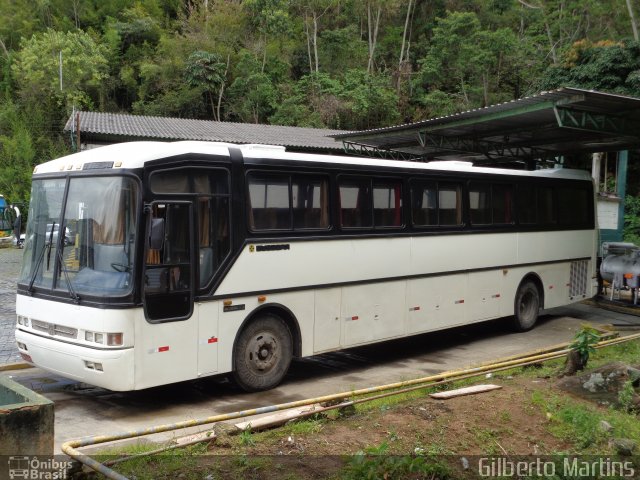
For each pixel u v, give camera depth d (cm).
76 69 3881
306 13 4319
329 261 862
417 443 538
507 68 3997
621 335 1193
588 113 1170
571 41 3716
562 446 561
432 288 1033
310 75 4038
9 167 3550
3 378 473
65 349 673
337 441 540
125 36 4522
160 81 4050
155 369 667
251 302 764
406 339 1184
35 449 403
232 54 4122
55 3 4784
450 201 1077
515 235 1216
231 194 749
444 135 1508
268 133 2477
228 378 827
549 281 1309
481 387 706
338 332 878
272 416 588
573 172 1386
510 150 1662
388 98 3881
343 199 888
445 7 4656
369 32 4406
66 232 705
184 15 4506
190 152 713
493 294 1168
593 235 1434
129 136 2056
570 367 768
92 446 559
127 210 662
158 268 673
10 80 4300
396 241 964
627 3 3231
